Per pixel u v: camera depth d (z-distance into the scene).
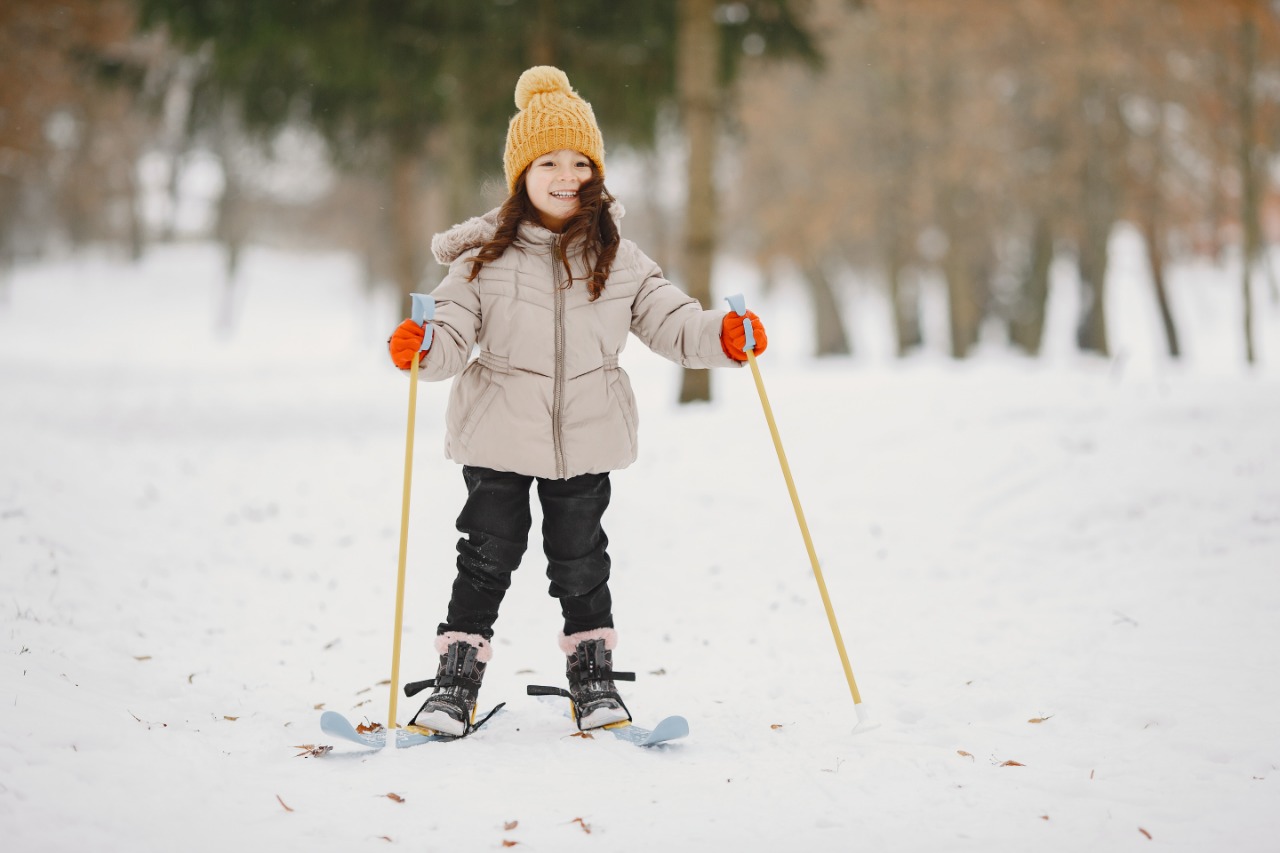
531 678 4.35
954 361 23.80
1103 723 3.50
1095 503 6.52
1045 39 22.25
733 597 5.74
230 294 41.00
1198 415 8.32
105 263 48.75
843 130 26.98
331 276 50.59
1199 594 4.97
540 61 14.73
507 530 3.54
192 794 2.84
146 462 9.29
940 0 22.33
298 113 17.72
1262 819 2.71
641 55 14.89
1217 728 3.36
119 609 4.99
